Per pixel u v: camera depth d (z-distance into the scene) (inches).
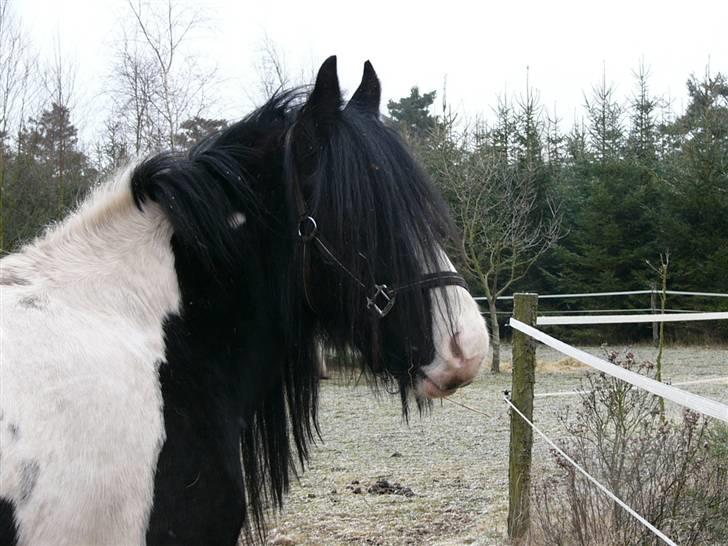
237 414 75.7
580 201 745.6
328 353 86.5
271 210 79.8
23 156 461.1
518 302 171.2
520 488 170.1
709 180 689.6
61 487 59.2
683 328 699.4
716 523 142.4
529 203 646.5
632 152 812.0
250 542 83.4
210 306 75.2
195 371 71.8
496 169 585.6
